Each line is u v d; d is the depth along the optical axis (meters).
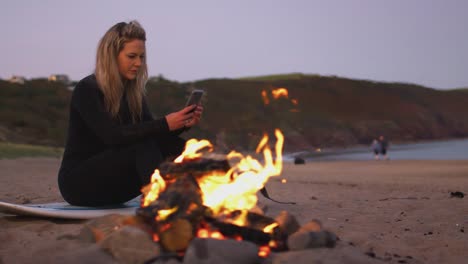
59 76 76.12
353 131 106.25
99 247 2.80
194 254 2.50
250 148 70.12
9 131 44.81
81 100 3.74
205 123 76.62
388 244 3.54
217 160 3.17
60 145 45.31
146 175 3.58
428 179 12.85
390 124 118.50
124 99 3.96
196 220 2.80
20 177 10.96
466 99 152.62
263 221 3.01
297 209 5.17
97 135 3.75
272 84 121.31
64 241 3.13
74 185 4.04
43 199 6.23
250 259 2.56
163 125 3.60
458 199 6.31
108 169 3.87
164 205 2.82
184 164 3.08
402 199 6.36
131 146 3.76
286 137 82.00
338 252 2.82
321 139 92.38
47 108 58.38
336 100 126.25
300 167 25.83
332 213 4.88
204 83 107.94
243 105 91.75
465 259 3.18
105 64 3.75
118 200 4.15
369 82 143.88
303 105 115.38
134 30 3.80
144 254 2.66
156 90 89.25
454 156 45.69
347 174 16.81
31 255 2.89
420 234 3.89
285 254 2.75
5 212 3.99
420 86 153.50
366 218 4.59
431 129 129.12
